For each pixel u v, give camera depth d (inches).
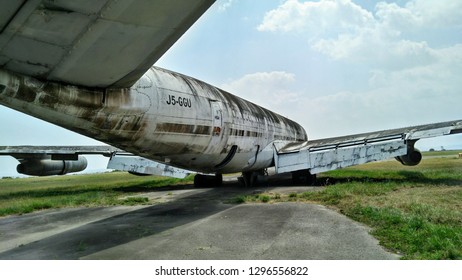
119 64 220.1
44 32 175.0
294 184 661.3
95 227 331.0
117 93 298.8
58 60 207.5
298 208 387.2
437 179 592.7
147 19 168.9
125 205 484.7
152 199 544.4
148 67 226.4
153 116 352.5
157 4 159.0
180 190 683.4
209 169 550.3
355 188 483.5
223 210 401.4
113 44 190.7
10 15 159.3
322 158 616.4
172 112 382.3
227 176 1284.4
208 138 458.9
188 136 418.9
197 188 713.0
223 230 293.4
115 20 168.2
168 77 402.0
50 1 152.1
